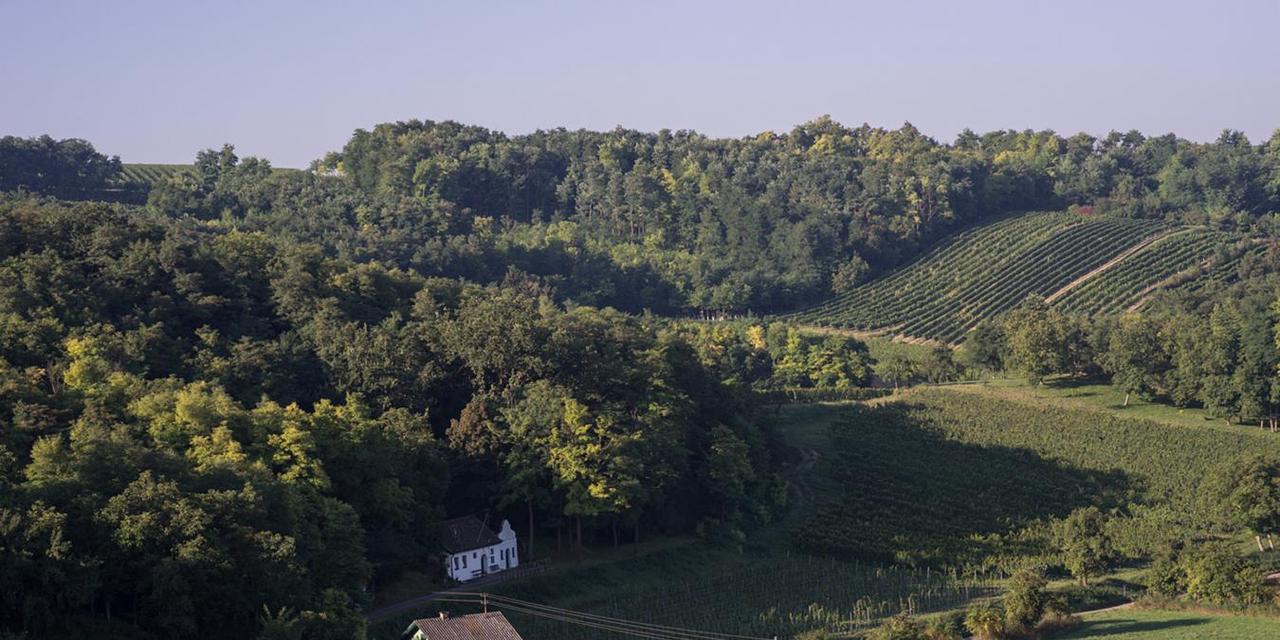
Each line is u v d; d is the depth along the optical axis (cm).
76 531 11056
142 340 16225
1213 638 12481
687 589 15075
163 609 10962
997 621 13162
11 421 13312
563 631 13275
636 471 15412
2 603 10481
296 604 11450
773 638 13312
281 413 14175
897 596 15062
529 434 15650
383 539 13788
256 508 11569
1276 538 16788
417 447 14825
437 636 10788
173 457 12269
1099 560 15438
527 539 15712
